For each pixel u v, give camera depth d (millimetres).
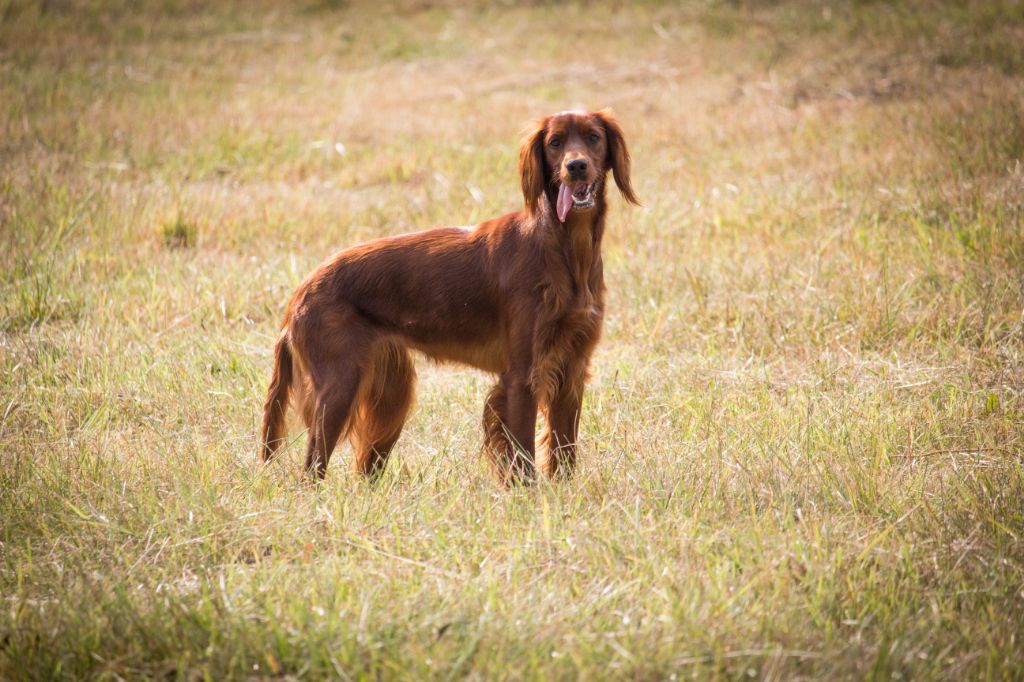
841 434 8664
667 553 6707
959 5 24969
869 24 24828
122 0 32031
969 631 5723
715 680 5184
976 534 6812
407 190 17500
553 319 8266
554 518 7297
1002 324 10883
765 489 7723
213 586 6258
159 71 25859
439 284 8641
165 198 16625
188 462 8359
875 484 7656
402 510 7535
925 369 10172
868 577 6258
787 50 24297
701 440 8852
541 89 23938
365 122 21734
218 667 5375
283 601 6066
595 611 5988
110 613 5867
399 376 8961
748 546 6754
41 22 29531
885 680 5254
